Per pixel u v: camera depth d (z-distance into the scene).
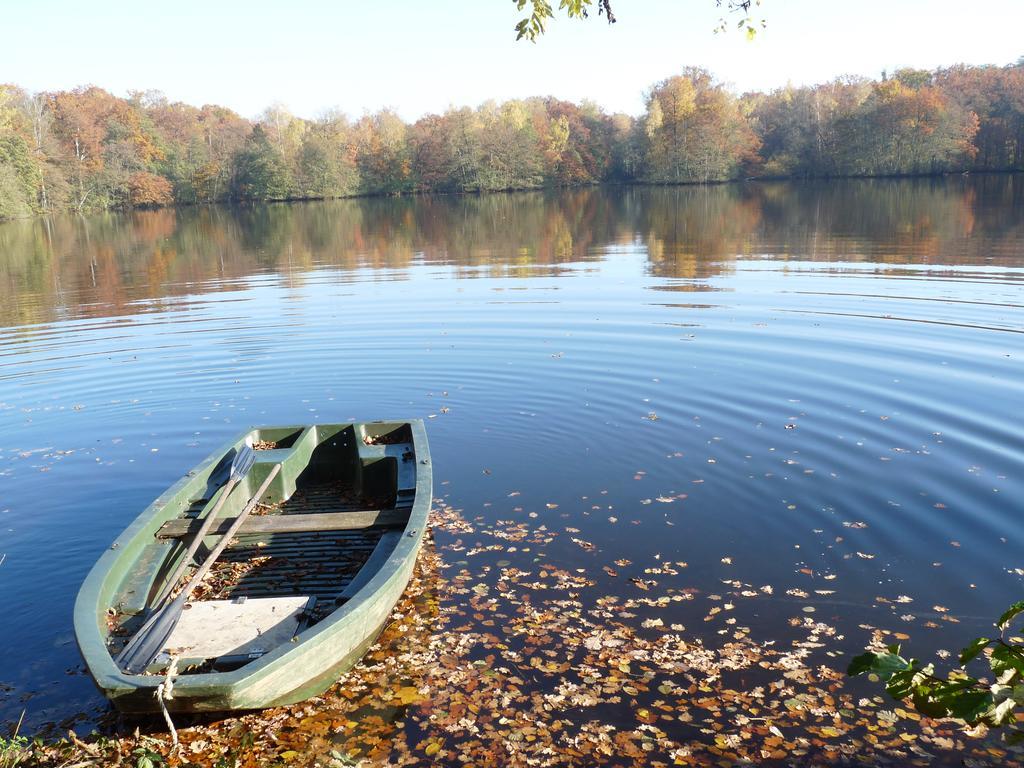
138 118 78.44
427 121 90.75
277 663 4.29
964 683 2.71
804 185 65.31
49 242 36.22
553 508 7.09
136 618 5.08
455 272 21.08
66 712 4.69
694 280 17.73
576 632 5.29
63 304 18.12
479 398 10.12
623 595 5.71
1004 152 72.94
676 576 5.93
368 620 4.94
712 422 8.90
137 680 4.14
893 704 4.54
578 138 91.25
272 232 38.28
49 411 10.23
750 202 45.50
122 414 10.04
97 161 67.88
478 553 6.35
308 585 5.86
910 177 72.31
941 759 4.12
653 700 4.63
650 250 24.08
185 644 4.72
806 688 4.68
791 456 7.89
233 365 12.05
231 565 6.18
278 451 7.76
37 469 8.38
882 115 72.00
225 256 27.70
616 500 7.20
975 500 6.80
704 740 4.31
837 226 28.34
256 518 6.29
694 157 79.81
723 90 86.19
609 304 15.39
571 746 4.31
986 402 8.93
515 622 5.43
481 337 13.12
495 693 4.74
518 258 23.73
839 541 6.30
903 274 17.08
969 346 11.11
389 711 4.61
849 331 12.28
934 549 6.11
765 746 4.25
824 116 81.31
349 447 8.15
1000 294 14.37
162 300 18.22
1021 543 6.13
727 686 4.73
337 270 22.61
